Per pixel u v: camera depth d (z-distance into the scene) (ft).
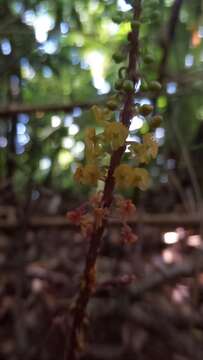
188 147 1.30
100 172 0.55
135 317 1.22
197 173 1.36
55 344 1.22
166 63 1.17
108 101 0.56
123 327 1.24
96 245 0.58
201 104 1.40
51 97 1.46
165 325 1.23
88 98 1.36
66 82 1.46
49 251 1.38
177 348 1.22
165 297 1.28
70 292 1.25
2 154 1.35
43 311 1.24
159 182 1.41
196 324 1.24
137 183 0.54
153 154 0.55
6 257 1.32
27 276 1.29
